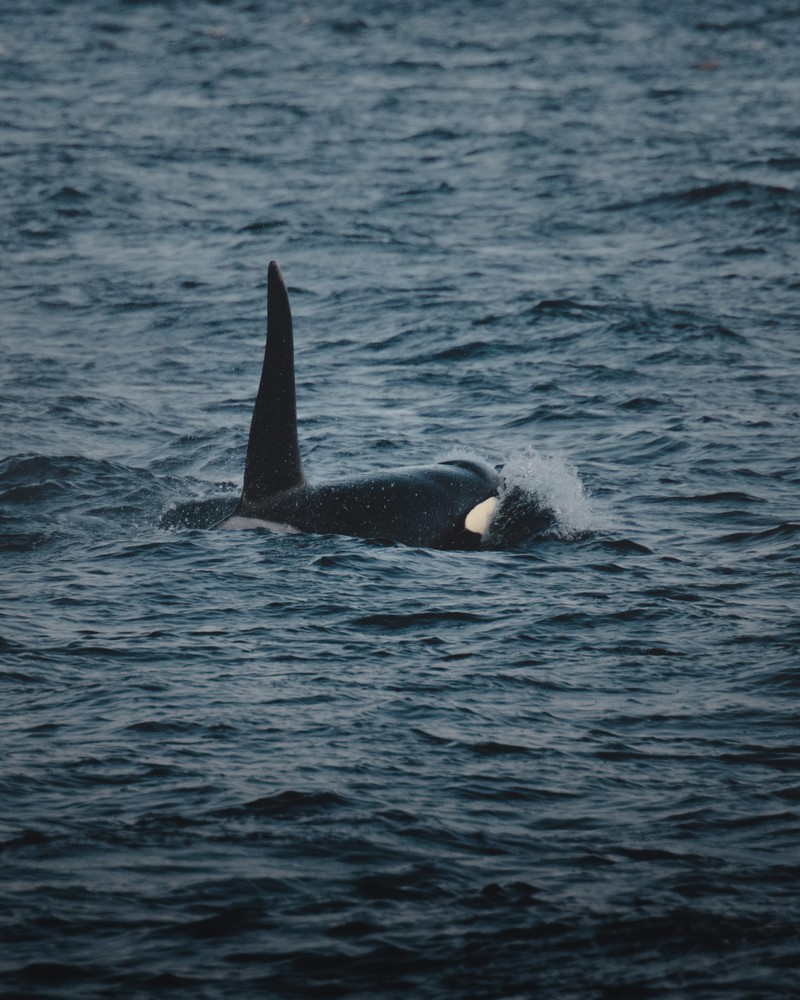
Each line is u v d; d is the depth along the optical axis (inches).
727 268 4033.0
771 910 964.0
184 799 1128.8
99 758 1205.7
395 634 1549.0
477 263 4173.2
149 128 6953.7
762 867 1029.8
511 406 2758.4
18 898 970.7
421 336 3371.1
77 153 6146.7
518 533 1941.4
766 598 1670.8
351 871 1018.7
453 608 1636.3
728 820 1110.4
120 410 2768.2
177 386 3002.0
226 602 1644.9
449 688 1389.0
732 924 943.7
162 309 3737.7
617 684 1407.5
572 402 2768.2
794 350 3161.9
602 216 4840.1
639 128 6840.6
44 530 1963.6
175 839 1060.5
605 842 1071.6
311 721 1296.8
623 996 859.4
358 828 1084.5
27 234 4675.2
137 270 4188.0
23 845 1046.4
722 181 5319.9
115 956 904.3
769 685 1401.3
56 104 7770.7
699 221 4712.1
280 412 1889.8
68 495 2138.3
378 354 3233.3
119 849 1043.3
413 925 946.1
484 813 1117.7
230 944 920.3
